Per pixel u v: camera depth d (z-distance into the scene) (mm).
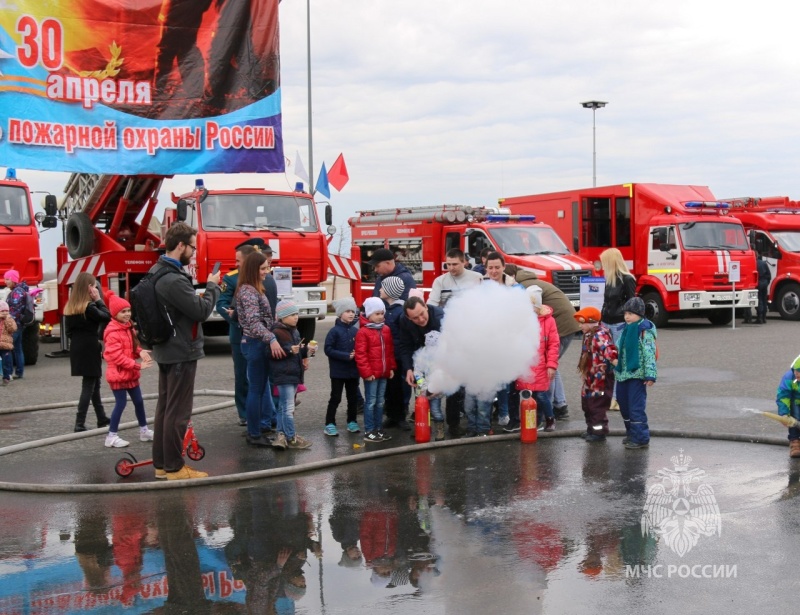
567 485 7348
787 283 25422
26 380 14695
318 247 17531
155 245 19406
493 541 5910
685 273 22625
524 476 7699
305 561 5613
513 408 9539
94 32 15547
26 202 16734
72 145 15516
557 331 9844
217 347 20094
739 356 16078
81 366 9922
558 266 20047
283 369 8805
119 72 15773
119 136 15852
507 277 9898
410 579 5246
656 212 23484
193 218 16953
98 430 9914
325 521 6480
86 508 6969
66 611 4840
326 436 9562
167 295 7445
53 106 15336
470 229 21422
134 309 7598
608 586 5043
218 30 16344
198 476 7734
